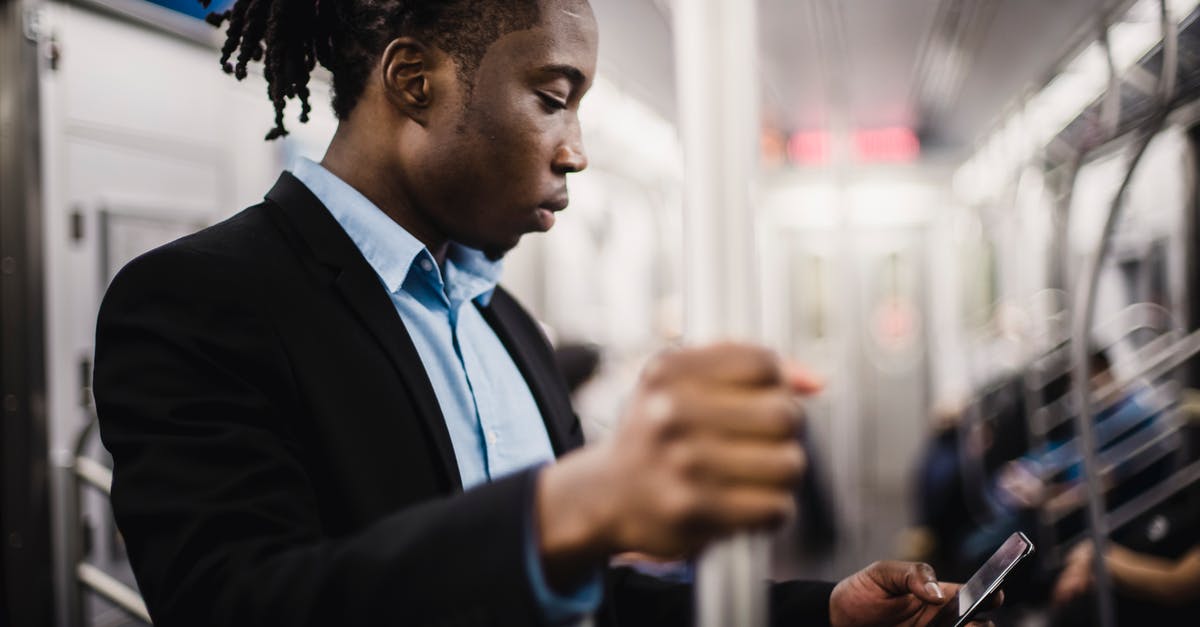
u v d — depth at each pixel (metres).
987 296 5.45
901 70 4.17
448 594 0.42
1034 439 3.77
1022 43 3.27
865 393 7.47
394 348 0.77
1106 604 2.31
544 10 0.78
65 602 2.07
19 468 2.03
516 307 1.07
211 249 0.73
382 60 0.79
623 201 5.37
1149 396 3.42
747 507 0.34
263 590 0.48
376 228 0.82
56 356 2.18
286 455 0.65
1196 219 3.07
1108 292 3.94
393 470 0.73
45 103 2.13
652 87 3.47
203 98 2.64
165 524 0.57
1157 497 2.71
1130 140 3.01
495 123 0.78
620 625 0.98
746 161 0.40
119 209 2.35
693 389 0.35
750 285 0.40
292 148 2.94
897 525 6.78
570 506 0.38
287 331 0.72
